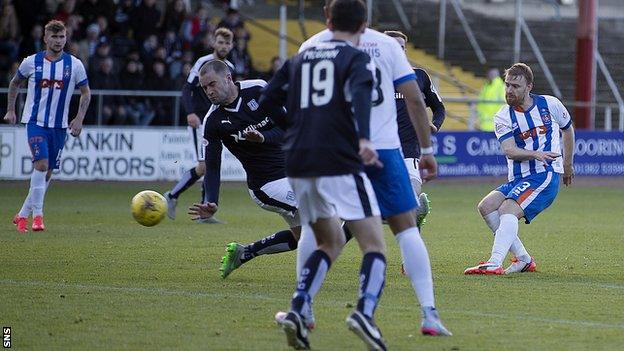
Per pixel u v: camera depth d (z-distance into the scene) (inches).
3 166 1631.4
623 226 1185.4
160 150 1716.3
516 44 2278.5
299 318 490.0
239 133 696.4
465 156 1915.6
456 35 2418.8
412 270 541.3
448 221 1211.9
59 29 1003.9
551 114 803.4
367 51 549.6
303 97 501.4
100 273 751.7
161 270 772.6
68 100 1021.2
